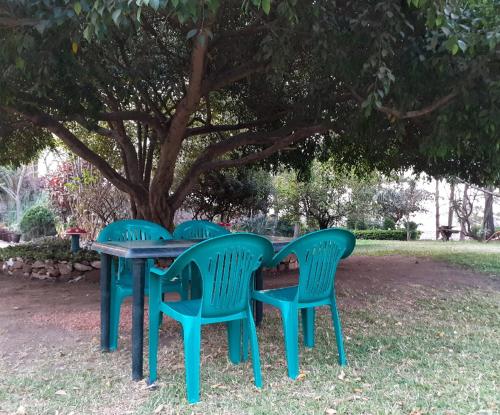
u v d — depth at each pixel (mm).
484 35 2992
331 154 7605
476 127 3768
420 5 2658
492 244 11953
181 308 2621
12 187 20047
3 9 2664
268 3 2352
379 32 3205
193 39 4145
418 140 5309
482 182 6617
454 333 3701
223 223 10039
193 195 10695
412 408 2309
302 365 2982
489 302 4801
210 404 2379
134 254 2645
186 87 6152
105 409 2326
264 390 2566
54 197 10664
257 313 3805
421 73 3641
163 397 2457
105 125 8133
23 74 3660
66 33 3107
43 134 6746
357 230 16312
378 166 7375
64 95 4391
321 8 3166
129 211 9586
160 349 3260
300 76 5582
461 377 2740
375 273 6457
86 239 9234
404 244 11922
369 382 2676
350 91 4527
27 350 3242
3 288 5570
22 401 2422
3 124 5613
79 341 3453
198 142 9266
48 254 6430
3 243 13797
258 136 6258
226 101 7074
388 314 4297
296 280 6055
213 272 2469
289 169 8562
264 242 2611
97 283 5906
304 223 14398
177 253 2756
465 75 3459
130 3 2293
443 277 6148
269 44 3623
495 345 3391
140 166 7570
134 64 5145
